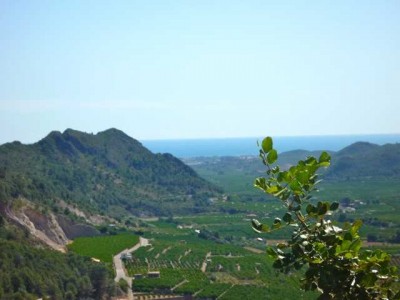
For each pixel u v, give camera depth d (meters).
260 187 7.66
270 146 7.70
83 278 87.50
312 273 7.09
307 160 7.78
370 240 138.75
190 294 99.25
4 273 75.81
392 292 7.10
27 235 105.44
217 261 124.50
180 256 127.62
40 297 77.94
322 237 7.23
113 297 92.62
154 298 95.81
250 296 96.69
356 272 6.89
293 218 7.57
